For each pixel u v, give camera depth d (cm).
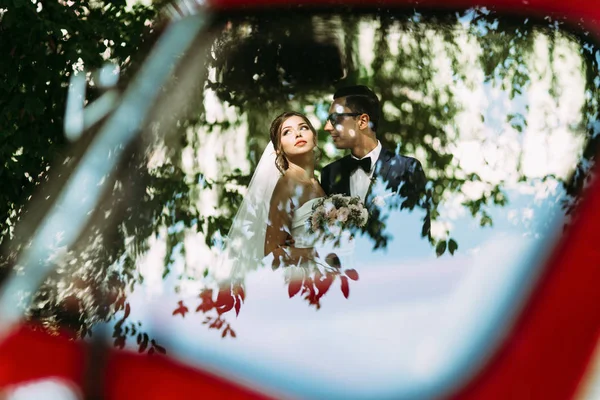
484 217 195
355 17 257
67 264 209
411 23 247
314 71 269
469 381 157
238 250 214
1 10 521
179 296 192
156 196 222
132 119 244
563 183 196
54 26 515
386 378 161
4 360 174
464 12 239
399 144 243
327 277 189
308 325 175
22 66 511
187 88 250
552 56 220
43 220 226
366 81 260
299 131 269
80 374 169
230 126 251
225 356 170
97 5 563
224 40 263
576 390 149
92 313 188
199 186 230
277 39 263
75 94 499
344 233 218
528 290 169
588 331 156
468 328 166
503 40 227
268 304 185
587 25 223
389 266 191
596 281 165
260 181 249
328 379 162
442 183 212
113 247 210
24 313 194
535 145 209
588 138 204
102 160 237
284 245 225
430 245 194
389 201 220
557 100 214
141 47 268
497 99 222
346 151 266
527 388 152
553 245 179
